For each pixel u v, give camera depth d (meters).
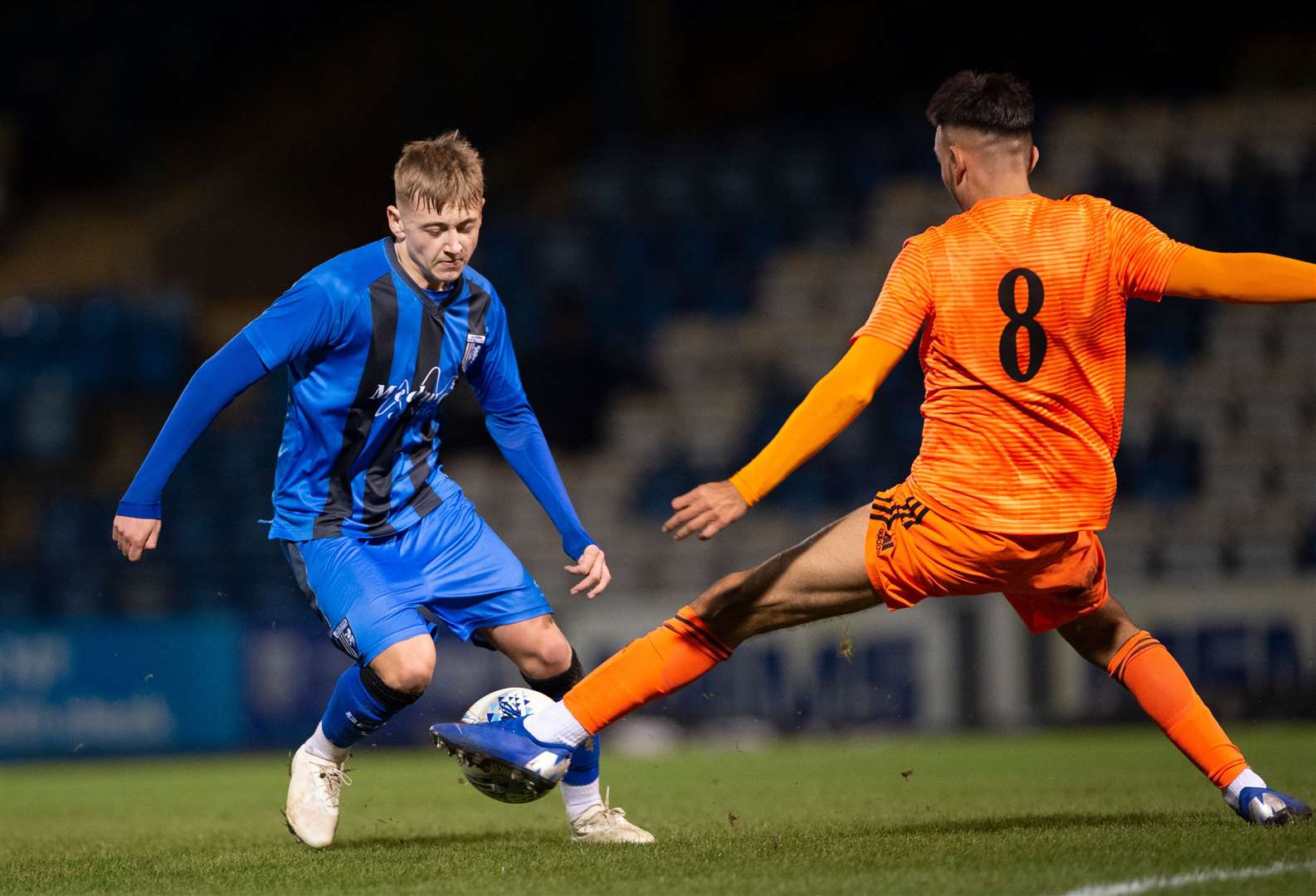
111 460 65.62
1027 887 9.88
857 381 11.70
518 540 53.59
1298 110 57.81
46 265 76.12
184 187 80.69
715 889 10.21
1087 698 38.00
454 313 13.75
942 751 31.75
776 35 83.81
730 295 61.94
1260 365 50.81
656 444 55.88
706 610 12.45
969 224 12.13
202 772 33.72
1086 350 11.91
